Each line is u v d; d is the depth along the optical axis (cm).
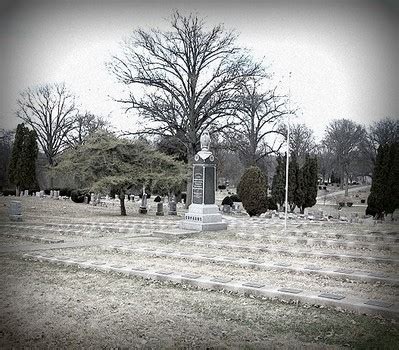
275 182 3759
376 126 3803
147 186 3247
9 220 2531
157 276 1116
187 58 3728
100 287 1041
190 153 3816
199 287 1047
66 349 681
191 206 2208
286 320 812
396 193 3139
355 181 8450
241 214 3684
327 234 1902
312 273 1166
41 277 1134
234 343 706
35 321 802
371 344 697
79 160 3117
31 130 4941
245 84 3959
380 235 1831
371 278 1082
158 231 2017
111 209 3781
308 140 6203
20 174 4847
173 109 3791
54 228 2194
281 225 2378
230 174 7281
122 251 1519
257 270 1220
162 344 704
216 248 1606
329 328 768
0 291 994
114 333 748
